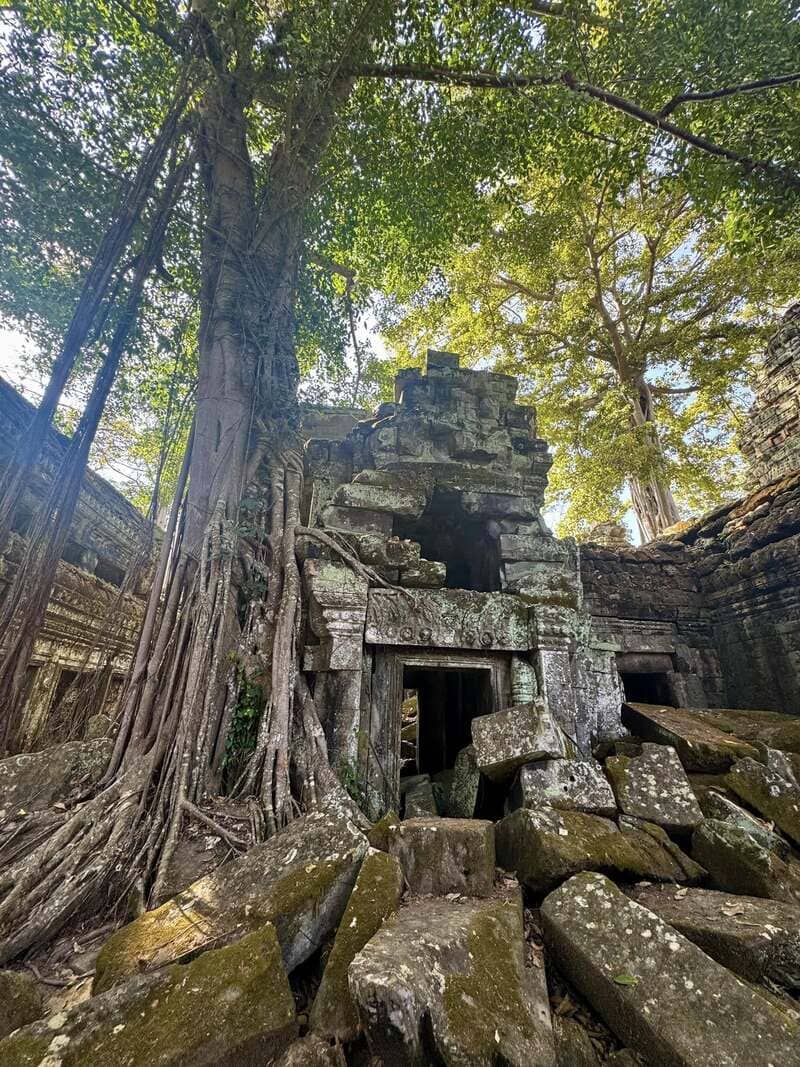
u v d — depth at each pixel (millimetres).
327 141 6180
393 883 2393
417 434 5941
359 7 5160
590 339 15578
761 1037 1757
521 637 4906
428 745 7578
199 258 7105
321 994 1909
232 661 3982
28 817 2969
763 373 9328
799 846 3533
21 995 1883
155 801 3135
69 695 6531
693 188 6758
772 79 4898
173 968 1854
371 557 4875
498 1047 1688
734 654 7801
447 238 8461
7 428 5871
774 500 7512
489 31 5789
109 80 5641
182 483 4914
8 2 5078
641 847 3197
